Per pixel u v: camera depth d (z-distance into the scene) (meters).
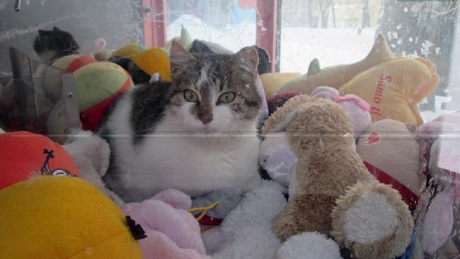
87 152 0.67
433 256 0.67
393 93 0.73
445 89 0.75
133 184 0.68
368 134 0.70
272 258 0.62
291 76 0.79
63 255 0.40
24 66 0.73
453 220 0.69
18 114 0.70
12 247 0.39
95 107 0.75
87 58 0.79
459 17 0.73
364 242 0.59
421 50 0.75
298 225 0.64
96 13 0.80
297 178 0.68
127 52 0.83
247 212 0.69
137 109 0.75
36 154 0.57
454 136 0.71
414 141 0.70
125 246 0.44
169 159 0.69
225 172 0.70
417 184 0.67
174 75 0.77
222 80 0.74
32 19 0.76
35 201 0.43
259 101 0.76
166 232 0.58
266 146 0.72
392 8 0.76
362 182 0.63
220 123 0.72
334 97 0.73
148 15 0.82
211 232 0.69
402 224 0.59
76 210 0.43
